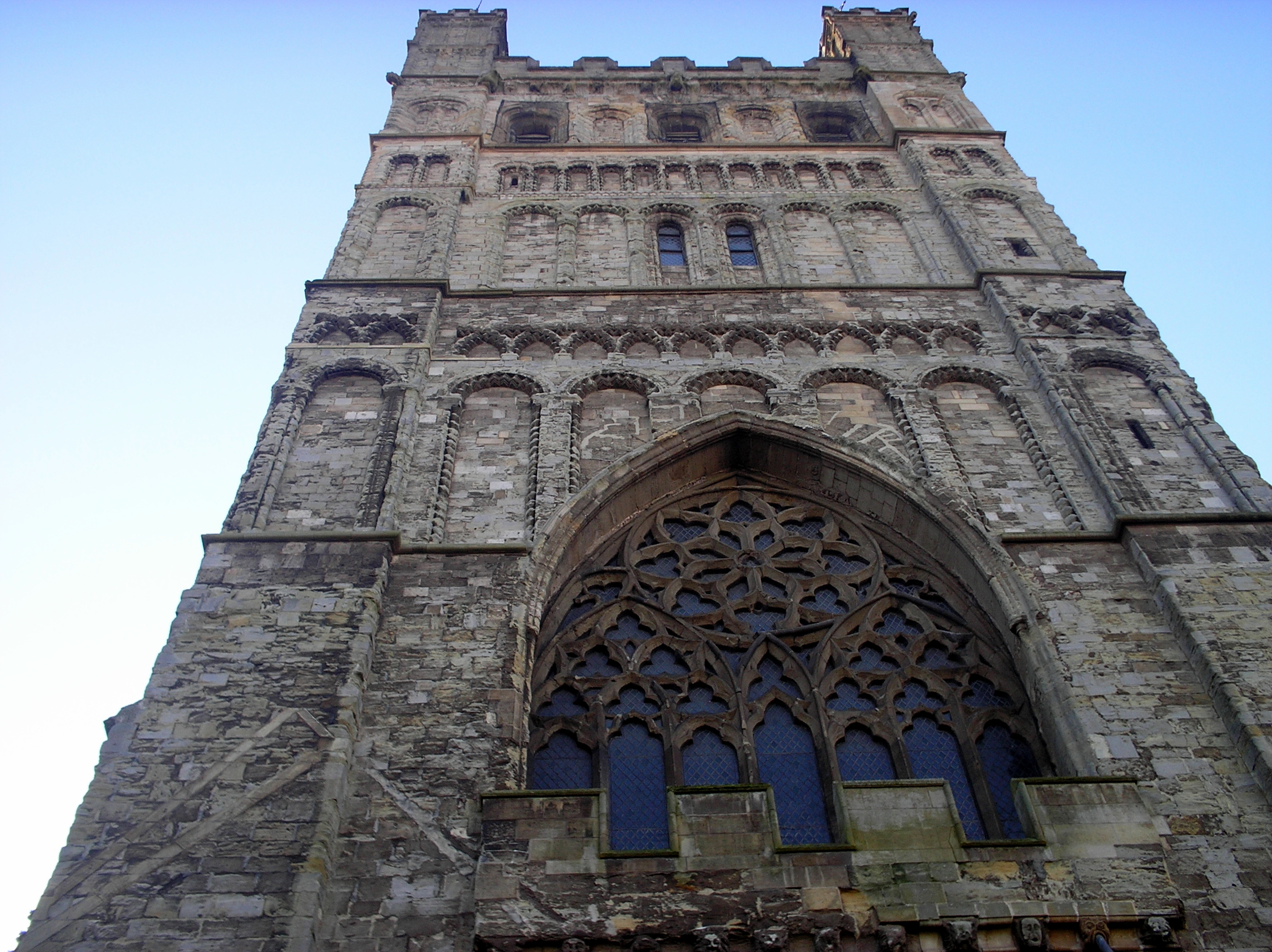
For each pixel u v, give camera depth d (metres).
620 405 23.97
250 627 17.17
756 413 23.31
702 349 25.69
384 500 20.33
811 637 19.50
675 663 19.09
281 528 19.84
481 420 23.39
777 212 32.31
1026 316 26.25
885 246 30.83
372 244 29.91
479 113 38.41
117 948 13.06
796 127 38.91
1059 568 19.25
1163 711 16.61
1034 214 31.23
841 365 24.89
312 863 13.89
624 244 31.09
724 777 17.39
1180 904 13.66
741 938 13.20
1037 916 13.42
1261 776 15.39
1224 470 21.38
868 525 21.88
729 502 22.56
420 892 13.96
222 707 15.90
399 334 25.53
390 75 40.28
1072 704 16.75
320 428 22.48
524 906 13.44
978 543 19.94
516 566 19.03
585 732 17.72
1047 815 14.57
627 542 21.33
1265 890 14.15
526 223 31.97
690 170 35.06
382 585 18.20
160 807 14.55
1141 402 23.69
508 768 15.56
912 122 37.44
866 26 46.38
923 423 23.23
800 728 18.17
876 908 13.45
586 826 14.25
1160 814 15.13
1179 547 19.19
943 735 18.02
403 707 16.34
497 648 17.38
